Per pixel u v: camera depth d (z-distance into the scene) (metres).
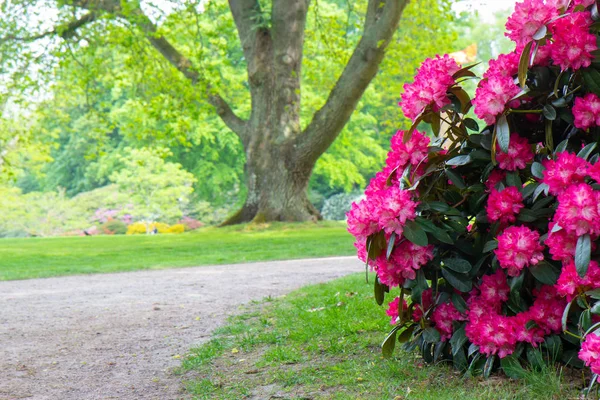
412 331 3.80
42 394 3.93
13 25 21.03
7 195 37.84
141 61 21.47
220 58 33.88
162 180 37.81
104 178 43.72
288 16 21.08
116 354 4.91
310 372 3.85
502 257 3.22
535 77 3.43
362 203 3.45
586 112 3.25
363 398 3.25
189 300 7.57
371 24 19.33
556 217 3.05
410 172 3.64
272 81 21.67
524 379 3.17
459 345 3.49
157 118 21.52
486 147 3.42
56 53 20.53
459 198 3.58
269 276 9.96
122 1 19.06
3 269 12.76
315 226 20.52
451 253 3.53
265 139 21.73
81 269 12.45
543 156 3.48
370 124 42.88
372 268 3.75
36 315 6.91
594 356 2.76
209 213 41.09
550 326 3.26
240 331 5.34
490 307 3.43
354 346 4.38
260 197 21.73
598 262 3.08
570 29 3.21
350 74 19.59
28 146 25.56
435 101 3.54
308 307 6.14
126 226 40.06
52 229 40.12
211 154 39.59
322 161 34.88
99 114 23.00
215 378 4.00
